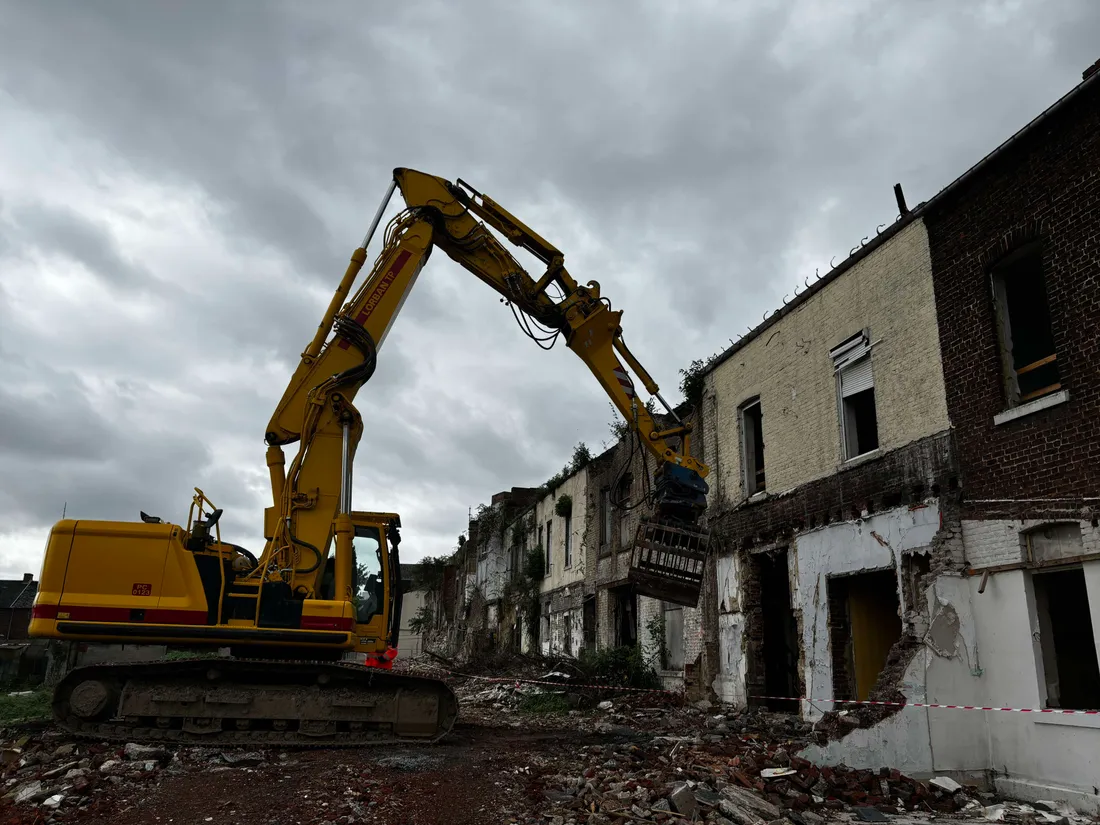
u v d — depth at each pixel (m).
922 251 10.29
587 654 17.94
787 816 6.48
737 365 14.86
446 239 10.93
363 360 10.12
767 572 14.00
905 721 8.34
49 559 8.99
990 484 8.81
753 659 13.37
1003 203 9.05
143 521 9.41
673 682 15.80
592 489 22.11
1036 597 8.32
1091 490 7.60
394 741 9.25
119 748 8.52
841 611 11.55
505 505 32.91
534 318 11.15
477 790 7.08
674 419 11.01
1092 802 7.21
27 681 18.03
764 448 13.70
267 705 9.18
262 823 6.12
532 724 12.43
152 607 8.95
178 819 6.25
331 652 9.63
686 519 10.46
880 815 6.77
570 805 6.69
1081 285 7.94
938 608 8.81
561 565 24.73
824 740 8.40
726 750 8.91
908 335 10.39
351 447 9.95
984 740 8.56
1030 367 8.70
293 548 9.47
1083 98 8.11
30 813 6.40
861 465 11.02
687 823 6.20
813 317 12.58
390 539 10.54
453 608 42.72
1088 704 8.29
